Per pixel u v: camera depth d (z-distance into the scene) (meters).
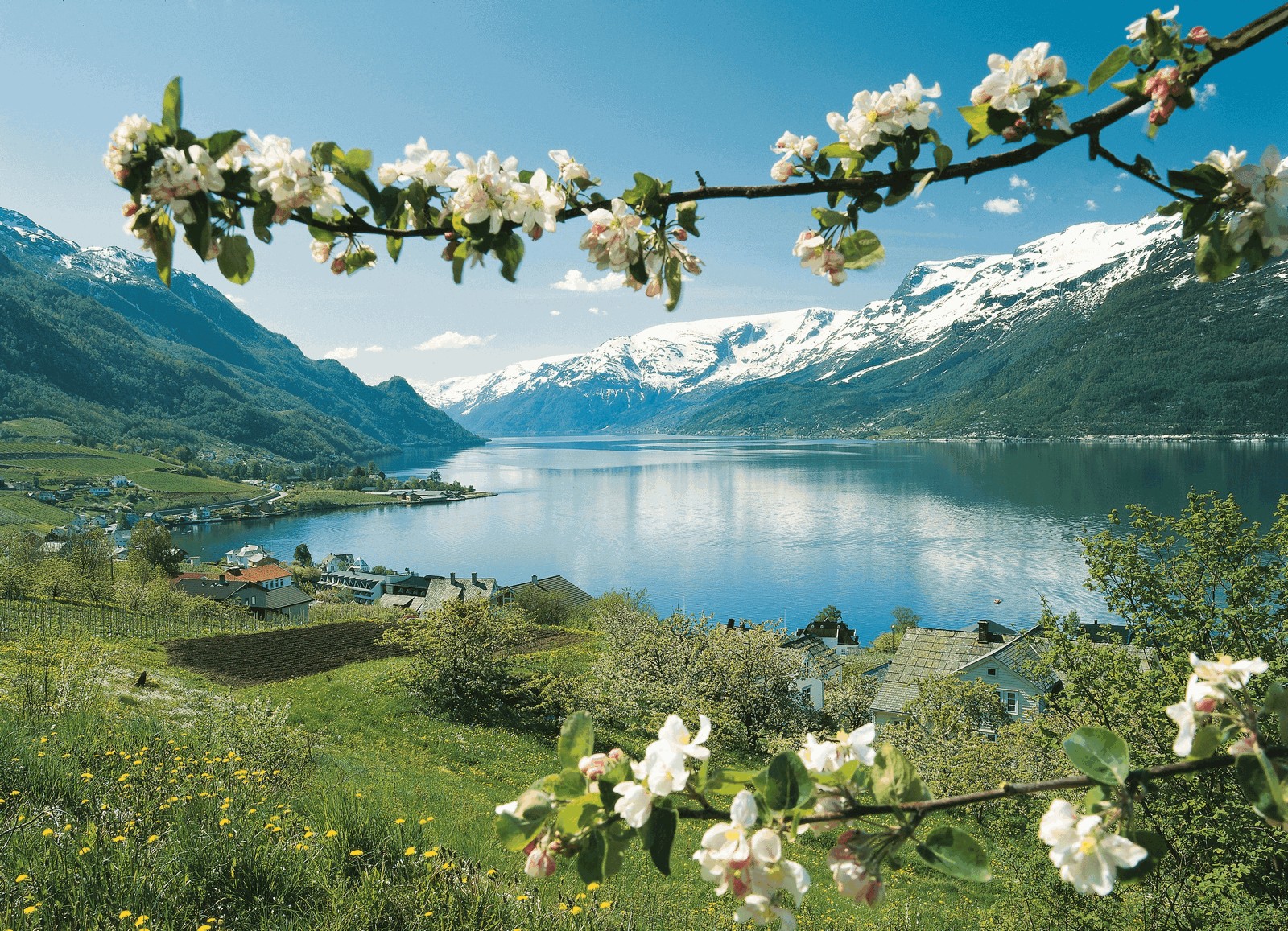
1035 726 16.17
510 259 1.69
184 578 90.94
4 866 5.75
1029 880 10.64
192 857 6.68
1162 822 10.60
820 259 1.73
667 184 1.76
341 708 23.88
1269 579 12.20
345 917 6.21
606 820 1.31
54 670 13.85
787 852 14.05
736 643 31.95
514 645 27.47
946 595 90.00
